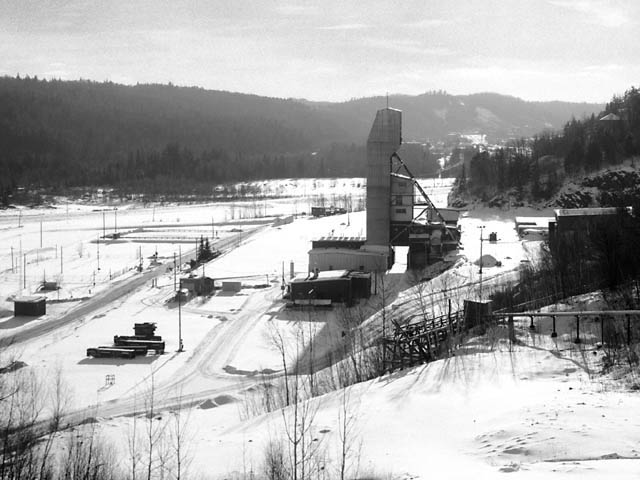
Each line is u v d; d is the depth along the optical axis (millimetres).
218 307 116125
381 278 116500
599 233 77125
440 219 138625
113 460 41094
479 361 52125
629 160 192375
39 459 41406
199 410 64562
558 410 38812
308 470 35969
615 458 31578
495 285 97875
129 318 111188
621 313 52125
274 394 67125
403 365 61906
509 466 31703
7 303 125062
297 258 155875
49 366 84938
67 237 199500
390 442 38781
